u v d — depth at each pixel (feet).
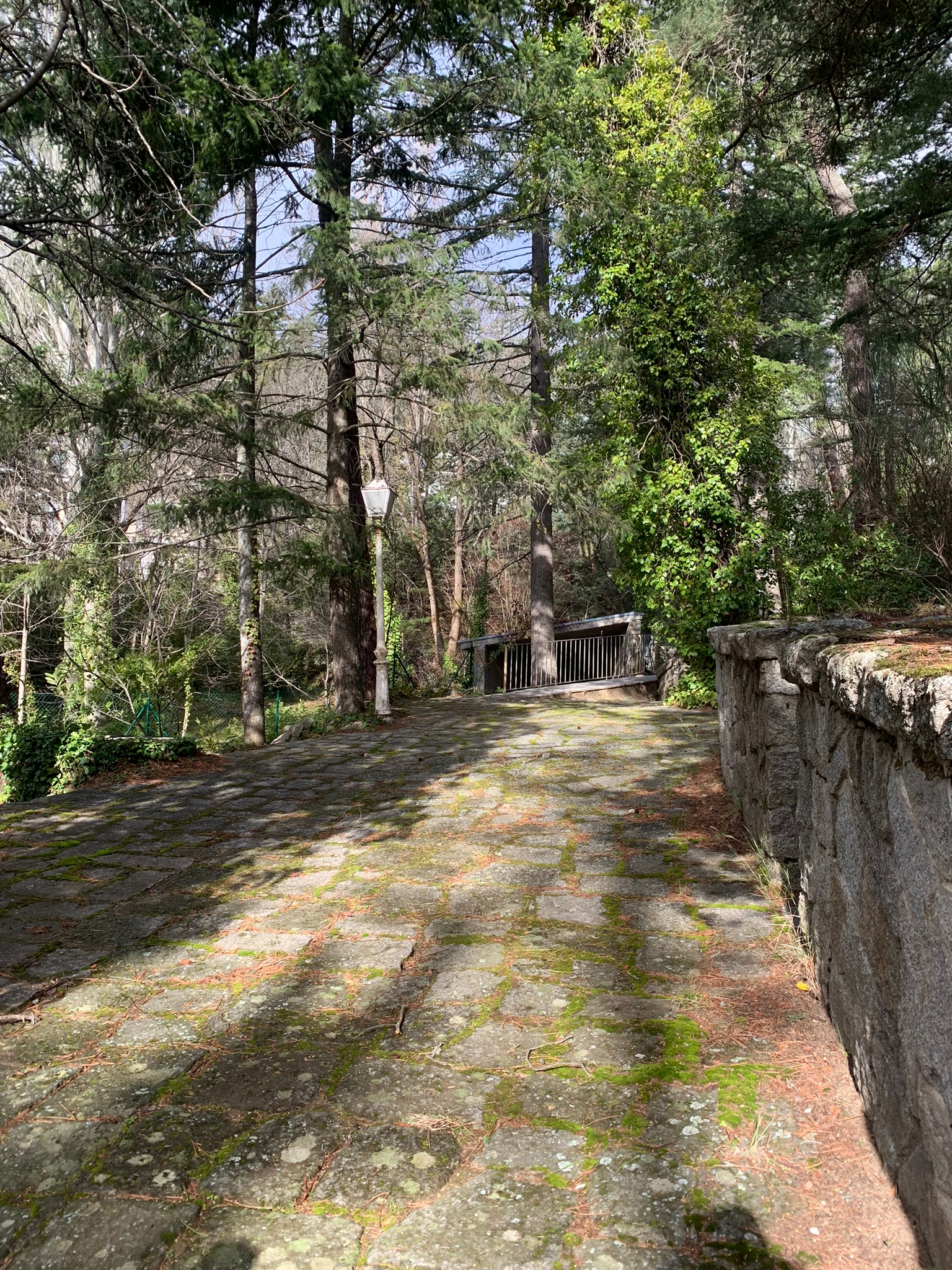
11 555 54.03
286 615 82.69
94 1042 9.94
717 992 10.52
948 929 5.21
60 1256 6.52
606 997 10.52
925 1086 5.84
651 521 37.29
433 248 38.81
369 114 39.06
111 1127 8.22
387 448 81.20
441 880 15.34
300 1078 8.98
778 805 13.65
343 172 42.27
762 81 43.70
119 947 12.80
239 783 24.64
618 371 37.42
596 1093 8.45
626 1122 7.95
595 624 67.67
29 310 50.67
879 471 28.30
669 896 13.98
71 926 13.69
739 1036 9.42
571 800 20.77
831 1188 6.89
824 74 34.09
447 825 19.08
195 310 33.30
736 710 18.28
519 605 103.55
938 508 24.23
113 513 49.42
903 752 6.13
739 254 44.52
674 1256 6.27
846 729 8.10
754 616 36.32
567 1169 7.32
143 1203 7.09
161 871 16.48
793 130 54.44
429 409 41.86
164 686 58.03
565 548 103.81
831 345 70.49
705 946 11.95
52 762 27.12
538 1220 6.73
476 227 45.44
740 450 35.76
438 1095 8.55
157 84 18.70
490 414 39.73
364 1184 7.25
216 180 34.94
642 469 37.73
